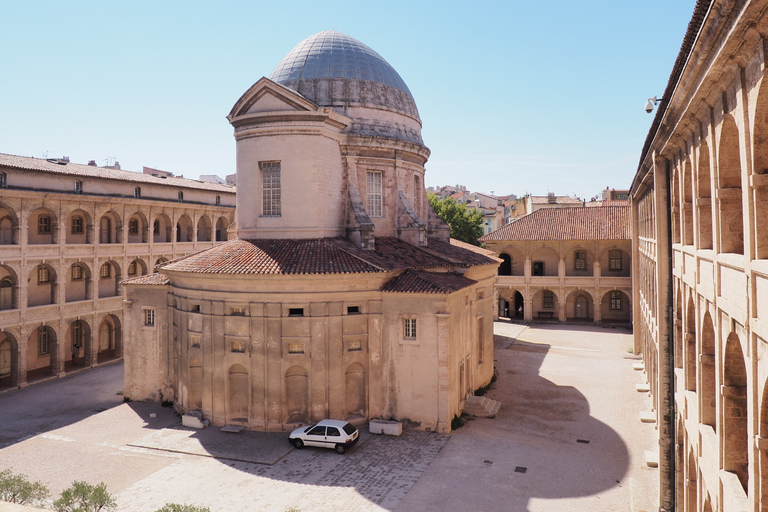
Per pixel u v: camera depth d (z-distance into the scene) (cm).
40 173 4806
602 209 7450
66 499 2008
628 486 2633
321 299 3362
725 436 1380
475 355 4162
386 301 3447
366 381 3447
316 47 4494
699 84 1299
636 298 5462
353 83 4322
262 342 3353
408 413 3406
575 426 3456
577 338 6300
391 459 2950
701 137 1539
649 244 3606
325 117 3812
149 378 4088
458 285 3591
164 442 3203
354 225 4022
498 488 2617
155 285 4016
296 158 3838
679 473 2203
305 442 3088
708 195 1656
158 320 4050
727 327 1330
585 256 7331
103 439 3303
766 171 1053
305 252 3594
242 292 3369
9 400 4266
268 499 2523
